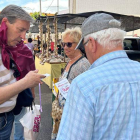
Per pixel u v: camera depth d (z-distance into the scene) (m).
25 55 1.69
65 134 0.78
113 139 0.73
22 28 1.29
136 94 0.76
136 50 6.93
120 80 0.75
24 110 1.80
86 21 0.89
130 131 0.75
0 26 1.26
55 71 4.94
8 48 1.36
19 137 1.95
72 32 1.81
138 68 0.81
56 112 1.86
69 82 1.78
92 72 0.78
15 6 1.28
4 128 1.50
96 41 0.83
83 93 0.73
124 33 0.84
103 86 0.73
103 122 0.72
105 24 0.81
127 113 0.74
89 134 0.72
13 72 1.44
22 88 1.27
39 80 1.35
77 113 0.73
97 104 0.71
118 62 0.81
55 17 4.43
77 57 1.85
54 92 2.13
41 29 5.61
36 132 1.79
